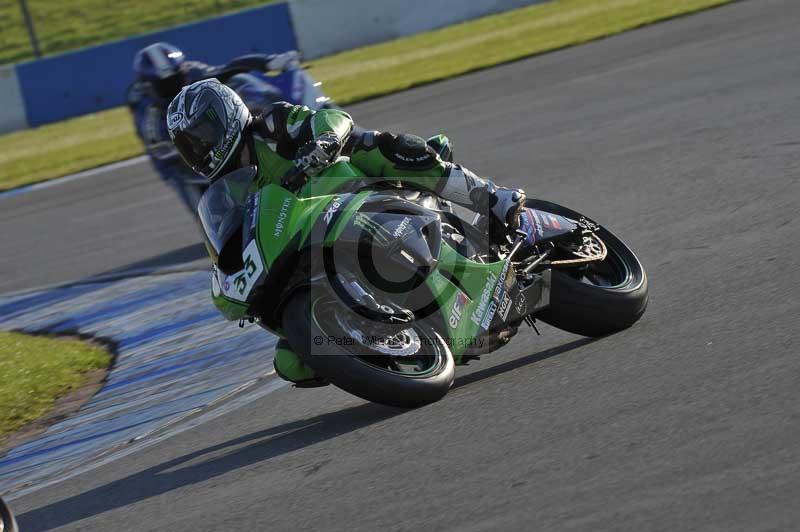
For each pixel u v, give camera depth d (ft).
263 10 277.23
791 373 46.24
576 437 44.37
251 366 73.97
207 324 87.45
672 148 110.11
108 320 96.89
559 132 132.77
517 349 63.87
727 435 40.93
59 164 201.87
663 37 187.62
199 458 56.54
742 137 107.14
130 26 375.66
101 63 271.49
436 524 39.14
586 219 64.39
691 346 53.88
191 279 104.12
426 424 50.47
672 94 138.72
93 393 77.46
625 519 35.99
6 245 145.48
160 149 104.37
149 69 101.65
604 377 51.98
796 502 34.50
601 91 152.76
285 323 50.21
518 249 60.64
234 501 47.26
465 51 231.30
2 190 187.73
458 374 61.26
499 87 176.86
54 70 268.62
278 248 49.73
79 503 54.13
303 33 280.92
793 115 111.24
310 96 104.99
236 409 65.16
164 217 141.49
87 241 136.98
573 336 63.72
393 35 289.74
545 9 279.08
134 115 107.14
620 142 119.44
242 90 101.65
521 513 38.29
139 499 51.83
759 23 178.19
